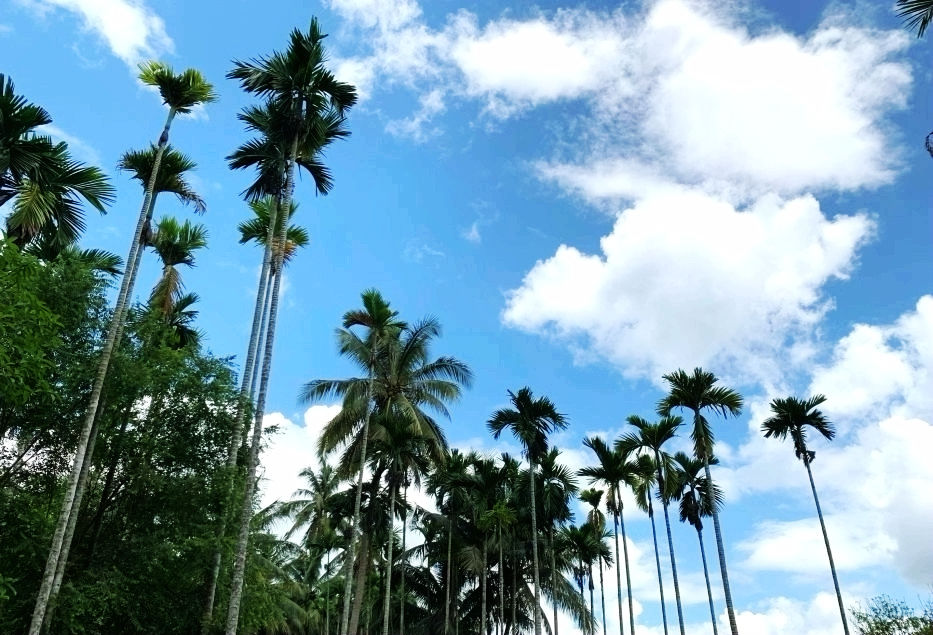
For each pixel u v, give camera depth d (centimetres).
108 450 1811
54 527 1650
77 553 1780
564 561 4328
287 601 3797
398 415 3014
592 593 4597
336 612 5306
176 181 1959
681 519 3838
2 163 1295
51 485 1748
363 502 3197
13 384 1178
